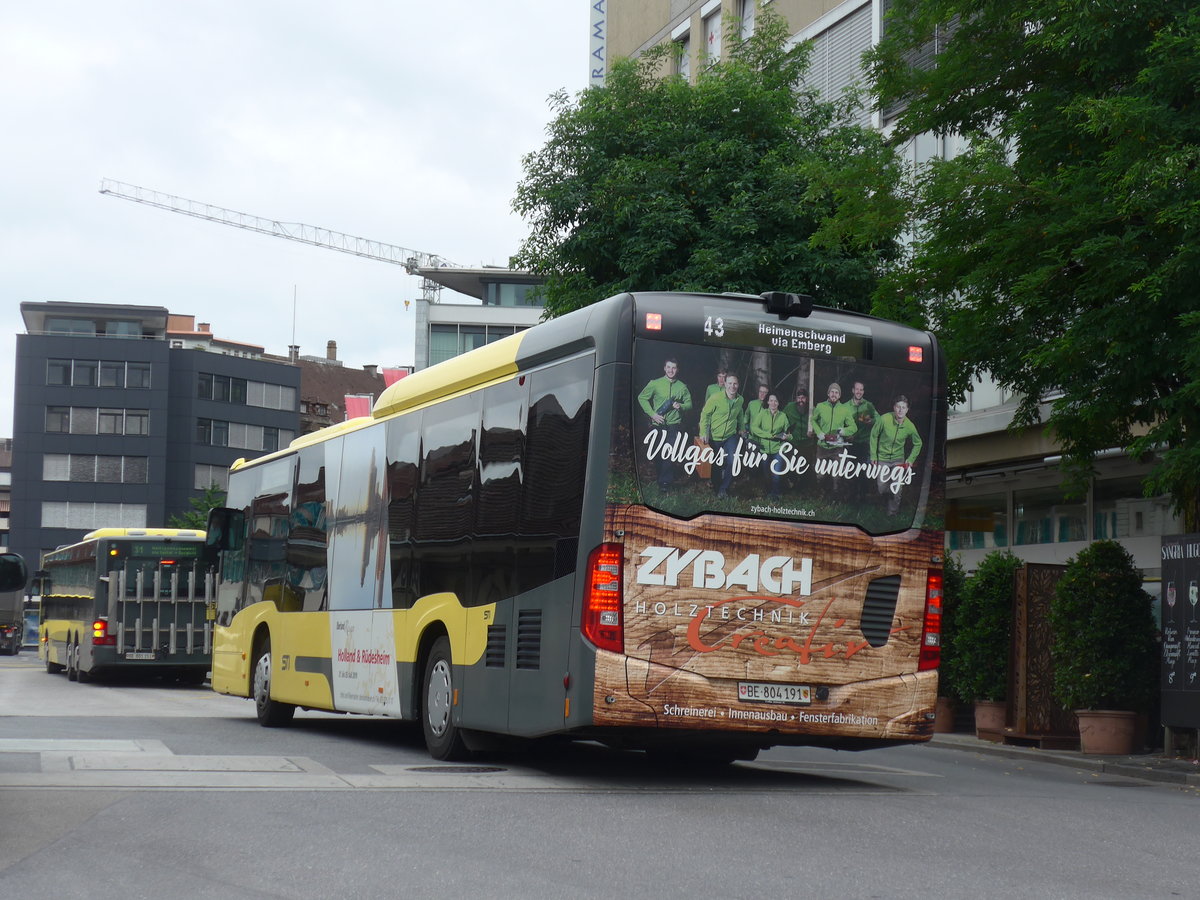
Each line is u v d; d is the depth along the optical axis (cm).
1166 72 1403
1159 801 1167
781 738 1076
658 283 2373
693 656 1041
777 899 628
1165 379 1507
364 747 1401
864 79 1859
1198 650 1525
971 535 2452
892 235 1753
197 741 1409
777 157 2384
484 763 1234
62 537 9669
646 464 1041
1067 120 1500
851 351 1112
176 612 3206
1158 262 1423
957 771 1426
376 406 1480
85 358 9788
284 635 1691
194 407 10038
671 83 2541
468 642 1205
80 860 699
